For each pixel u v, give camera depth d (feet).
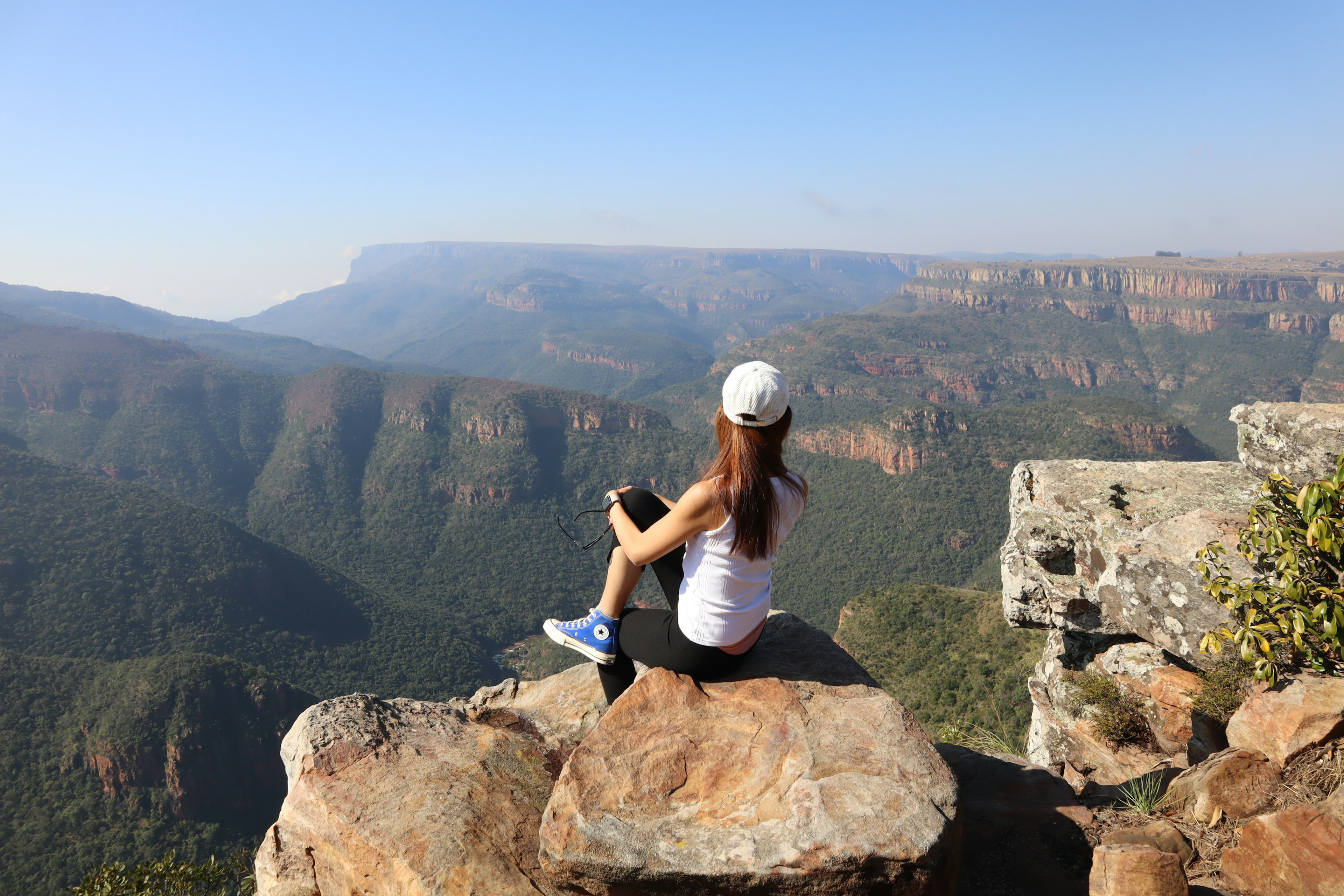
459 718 14.35
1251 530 16.46
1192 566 18.33
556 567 616.39
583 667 16.60
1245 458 22.71
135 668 263.70
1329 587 14.28
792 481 9.73
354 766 12.14
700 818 8.90
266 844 11.91
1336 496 13.85
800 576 507.71
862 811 8.66
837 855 8.09
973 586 443.32
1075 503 23.50
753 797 9.05
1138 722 20.81
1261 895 10.72
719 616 10.14
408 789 11.67
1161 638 19.30
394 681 411.34
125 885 26.30
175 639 385.50
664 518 10.07
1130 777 20.54
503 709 15.10
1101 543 22.15
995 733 26.09
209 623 398.42
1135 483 23.40
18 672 263.70
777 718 10.25
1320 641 14.07
